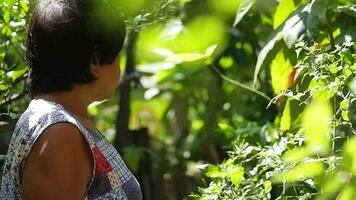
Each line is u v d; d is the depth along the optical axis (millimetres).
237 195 3424
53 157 2803
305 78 3852
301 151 2900
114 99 6164
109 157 2949
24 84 4145
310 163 2797
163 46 4703
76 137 2848
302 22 3943
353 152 2424
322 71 3340
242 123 5109
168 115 6957
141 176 5496
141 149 5266
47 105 2914
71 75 2922
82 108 2967
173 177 5922
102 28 2889
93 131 2963
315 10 3943
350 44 3426
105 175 2918
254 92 4930
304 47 3469
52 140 2816
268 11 4777
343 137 3387
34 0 3039
